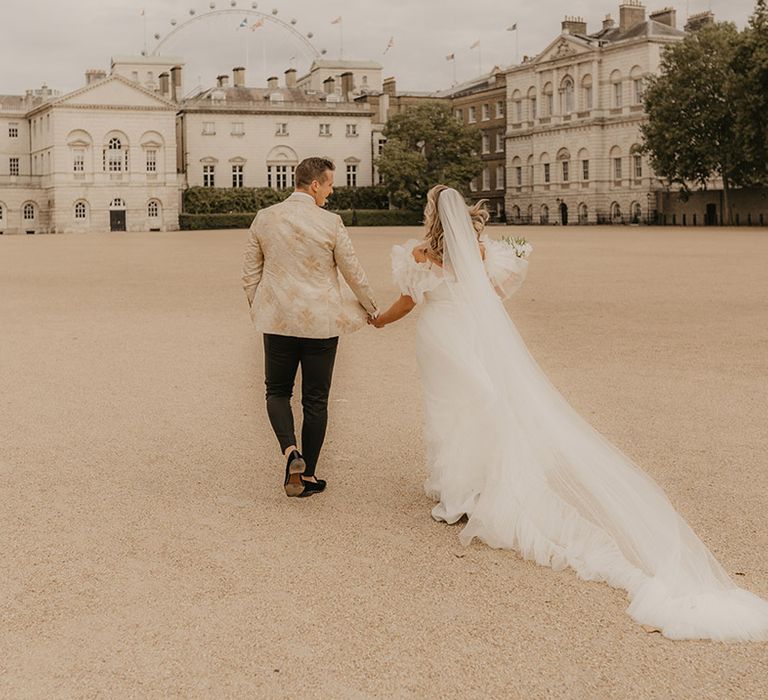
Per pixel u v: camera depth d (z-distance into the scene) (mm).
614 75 83750
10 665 3994
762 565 5035
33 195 91875
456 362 5699
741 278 23219
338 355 12000
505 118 97312
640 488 5289
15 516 5891
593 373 10695
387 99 103188
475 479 5715
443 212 5805
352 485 6539
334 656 4062
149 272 27750
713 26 68750
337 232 6137
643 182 82062
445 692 3768
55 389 9938
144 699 3725
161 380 10430
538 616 4469
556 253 35188
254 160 94938
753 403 9047
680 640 4219
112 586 4812
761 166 65812
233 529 5664
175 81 103500
